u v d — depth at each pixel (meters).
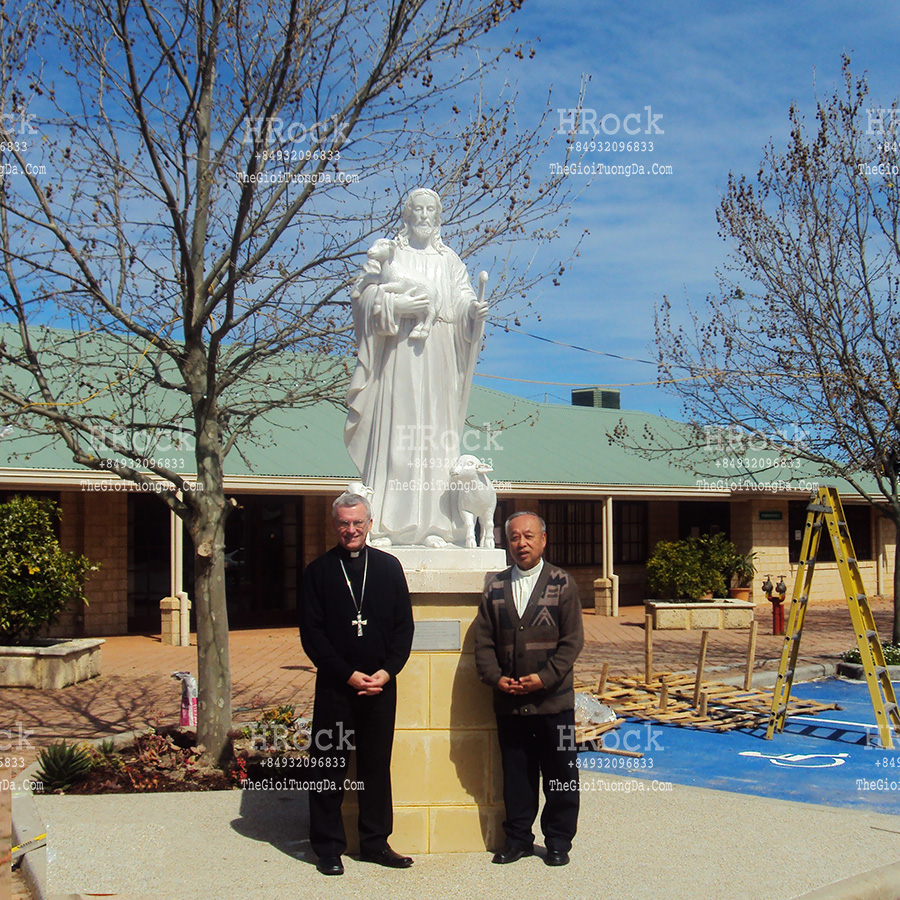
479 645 5.29
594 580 22.28
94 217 8.67
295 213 8.12
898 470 14.27
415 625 5.55
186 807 6.56
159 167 7.62
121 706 10.90
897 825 6.17
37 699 11.34
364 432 6.23
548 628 5.26
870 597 26.00
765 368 13.95
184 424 15.59
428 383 6.09
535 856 5.46
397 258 6.26
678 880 5.13
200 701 7.85
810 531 9.95
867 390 13.48
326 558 5.31
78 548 16.97
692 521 24.75
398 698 5.52
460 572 5.53
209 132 8.27
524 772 5.37
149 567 18.06
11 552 12.42
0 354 8.16
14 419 8.28
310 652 5.20
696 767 8.62
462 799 5.53
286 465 16.67
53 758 7.36
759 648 15.96
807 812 6.45
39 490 16.62
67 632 16.83
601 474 21.20
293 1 7.19
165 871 5.27
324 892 4.93
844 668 13.54
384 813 5.28
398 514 6.00
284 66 7.44
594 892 4.93
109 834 5.93
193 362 8.35
